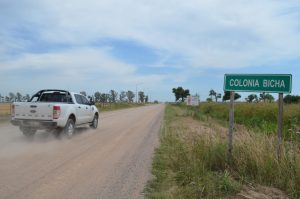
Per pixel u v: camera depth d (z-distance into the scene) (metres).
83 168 8.47
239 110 29.92
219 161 7.92
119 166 8.80
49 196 6.18
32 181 7.14
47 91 15.16
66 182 7.13
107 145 12.45
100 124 21.94
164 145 12.09
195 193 6.17
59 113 13.28
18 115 13.48
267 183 6.86
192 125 21.72
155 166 8.70
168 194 6.21
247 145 7.95
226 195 6.22
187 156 8.54
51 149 11.26
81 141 13.43
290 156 7.17
